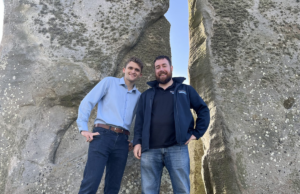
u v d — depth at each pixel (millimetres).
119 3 3061
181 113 1971
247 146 2512
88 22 2951
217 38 2943
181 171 1898
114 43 2881
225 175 2486
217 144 2582
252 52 2854
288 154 2482
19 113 2701
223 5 3102
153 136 1972
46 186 2490
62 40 2840
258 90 2699
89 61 2750
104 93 2160
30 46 2834
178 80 2137
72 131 2701
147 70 3018
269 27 2971
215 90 2719
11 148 2631
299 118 2598
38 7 2959
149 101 2062
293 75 2754
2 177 2566
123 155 2086
